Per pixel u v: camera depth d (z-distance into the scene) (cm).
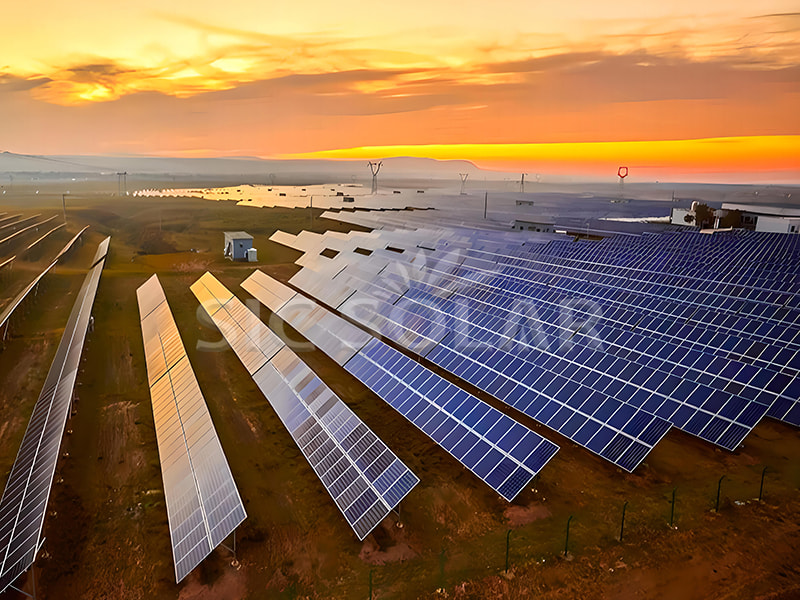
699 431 2353
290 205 16275
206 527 1828
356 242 7512
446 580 1748
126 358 3747
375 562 1850
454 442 2359
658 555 1819
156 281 5272
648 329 3384
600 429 2347
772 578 1700
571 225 9081
